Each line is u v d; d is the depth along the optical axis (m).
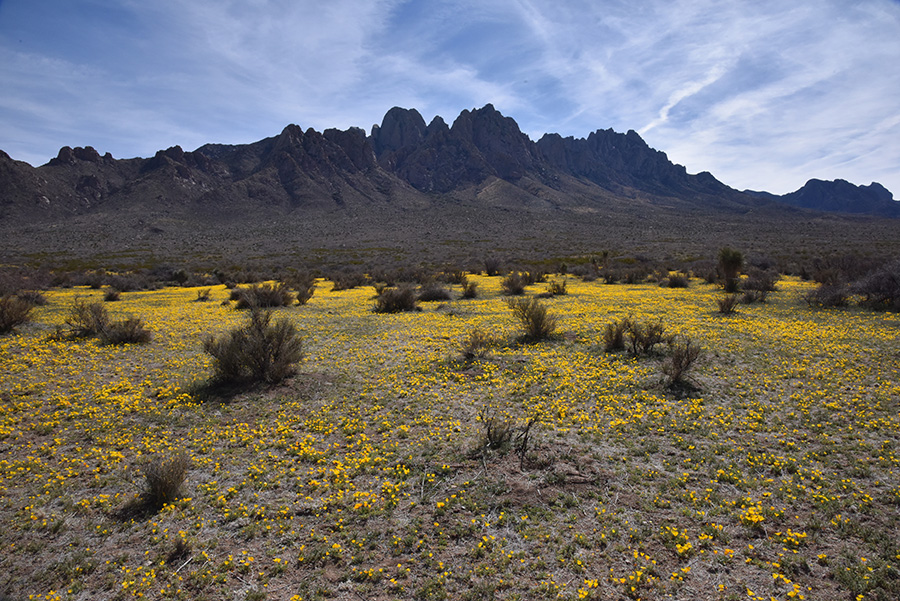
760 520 4.90
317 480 6.22
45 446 7.21
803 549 4.58
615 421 7.77
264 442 7.46
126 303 24.48
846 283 22.06
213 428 8.02
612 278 33.28
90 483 6.22
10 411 8.64
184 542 4.82
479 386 10.06
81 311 15.69
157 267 45.88
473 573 4.38
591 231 113.62
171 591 4.25
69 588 4.32
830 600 3.93
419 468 6.48
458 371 11.14
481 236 105.44
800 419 7.73
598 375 10.45
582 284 32.44
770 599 3.92
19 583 4.44
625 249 70.88
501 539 4.87
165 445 7.40
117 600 4.18
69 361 12.23
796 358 11.16
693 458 6.49
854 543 4.63
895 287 18.27
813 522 4.91
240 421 8.38
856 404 8.20
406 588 4.23
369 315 19.97
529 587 4.18
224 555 4.77
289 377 10.69
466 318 18.48
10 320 15.62
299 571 4.51
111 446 7.39
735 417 7.94
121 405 9.03
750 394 9.01
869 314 16.84
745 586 4.12
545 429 7.66
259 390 9.88
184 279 36.97
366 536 4.99
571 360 11.79
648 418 8.00
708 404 8.59
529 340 14.22
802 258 45.66
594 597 4.00
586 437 7.27
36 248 85.50
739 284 25.94
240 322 17.97
